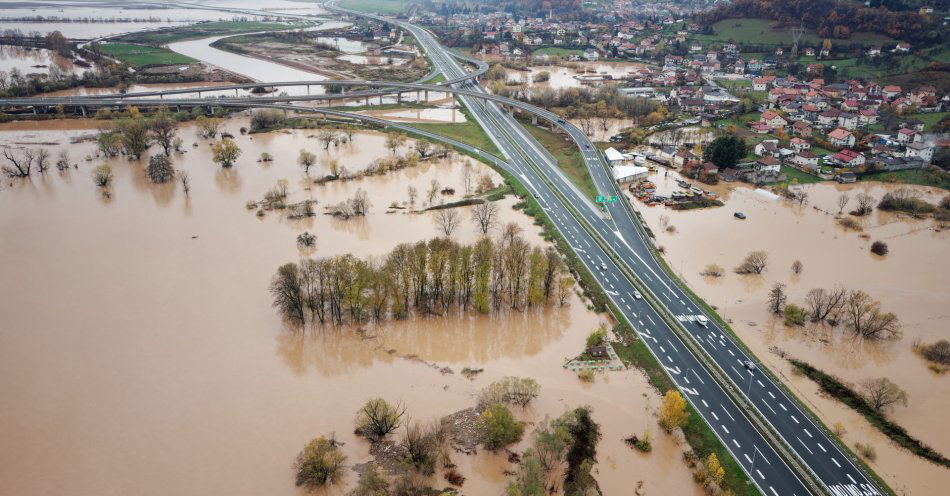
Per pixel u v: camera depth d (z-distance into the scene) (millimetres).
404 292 181375
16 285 196875
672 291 198875
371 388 153000
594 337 168750
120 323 177750
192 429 139375
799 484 124688
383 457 131000
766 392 151875
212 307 185875
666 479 126688
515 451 132750
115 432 138500
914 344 172250
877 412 145625
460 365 162250
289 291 174000
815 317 183875
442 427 136375
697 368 160750
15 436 137125
